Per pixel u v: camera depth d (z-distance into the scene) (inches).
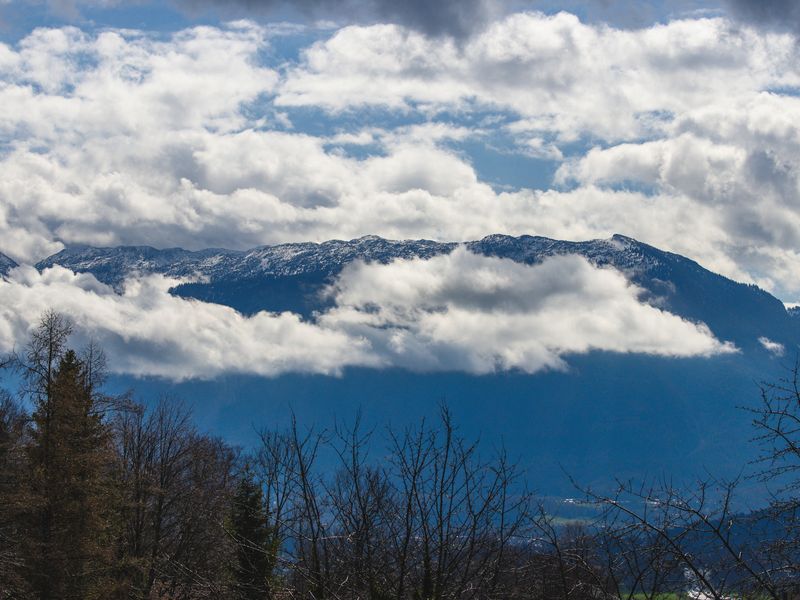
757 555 361.1
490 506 392.5
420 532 406.9
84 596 1409.9
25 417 1407.5
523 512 388.5
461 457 407.2
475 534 391.5
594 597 371.2
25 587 1254.9
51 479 1363.2
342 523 422.6
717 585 360.5
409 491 405.7
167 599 907.4
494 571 385.1
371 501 417.1
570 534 380.8
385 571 419.5
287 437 445.1
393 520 417.4
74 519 1382.9
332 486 427.2
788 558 356.5
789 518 363.3
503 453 408.5
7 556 1171.9
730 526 364.5
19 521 1330.0
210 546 1017.5
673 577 364.8
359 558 420.5
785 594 351.6
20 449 1378.0
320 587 421.1
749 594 356.8
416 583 414.3
